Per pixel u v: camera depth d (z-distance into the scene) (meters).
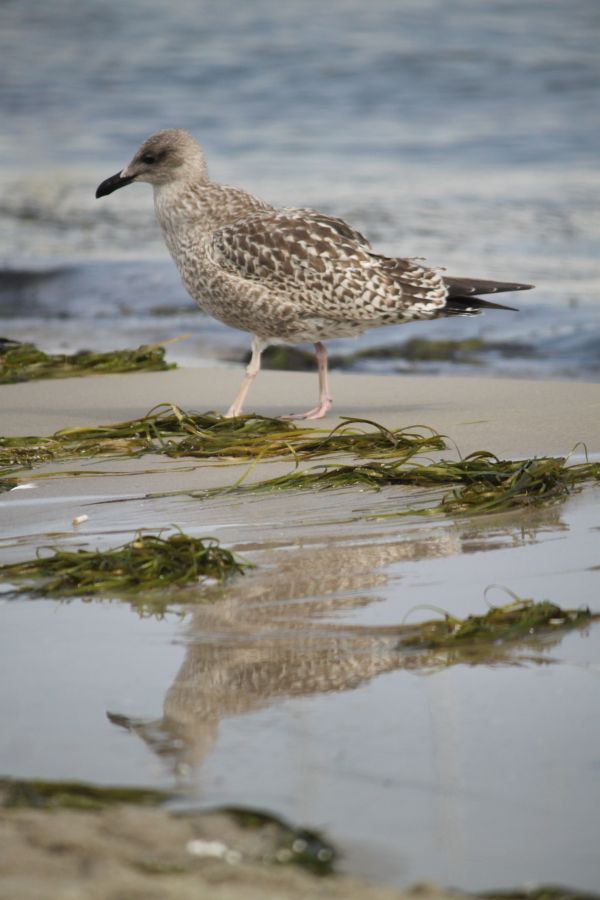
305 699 6.73
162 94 50.72
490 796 5.60
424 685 6.89
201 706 6.65
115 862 4.93
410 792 5.64
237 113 47.50
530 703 6.60
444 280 15.76
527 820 5.40
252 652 7.47
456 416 15.28
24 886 4.70
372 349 23.61
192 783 5.75
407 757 6.00
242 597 8.53
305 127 45.28
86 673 7.19
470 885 4.92
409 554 9.48
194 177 15.84
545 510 10.78
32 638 7.85
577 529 10.05
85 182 39.78
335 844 5.20
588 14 63.38
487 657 7.31
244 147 42.41
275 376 19.09
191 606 8.39
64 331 25.56
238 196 15.93
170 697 6.79
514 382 17.67
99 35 62.06
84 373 19.36
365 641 7.61
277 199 34.66
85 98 50.47
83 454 13.55
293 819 5.40
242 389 15.82
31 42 60.81
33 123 47.25
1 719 6.54
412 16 63.56
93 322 26.33
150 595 8.66
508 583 8.67
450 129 44.22
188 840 5.14
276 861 5.00
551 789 5.66
